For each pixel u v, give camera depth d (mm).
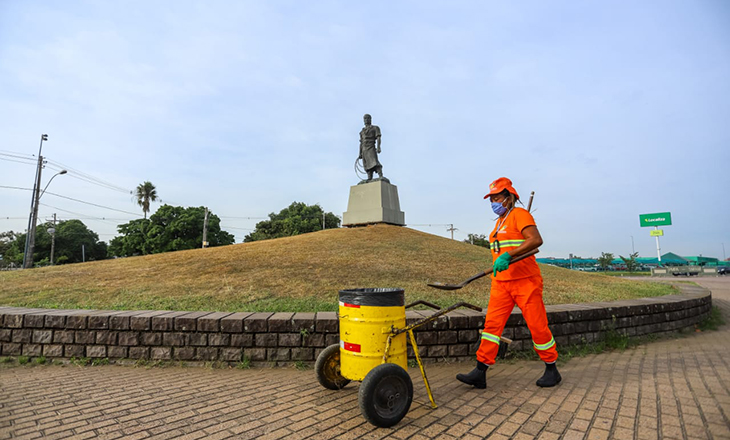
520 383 3766
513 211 3846
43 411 3119
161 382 3945
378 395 2762
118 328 4746
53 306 5965
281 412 3094
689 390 3312
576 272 11711
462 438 2562
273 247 11344
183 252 11383
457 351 4742
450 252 11547
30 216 24859
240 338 4637
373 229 14617
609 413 2881
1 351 4871
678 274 38562
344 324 3299
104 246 58000
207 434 2682
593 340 5309
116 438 2619
